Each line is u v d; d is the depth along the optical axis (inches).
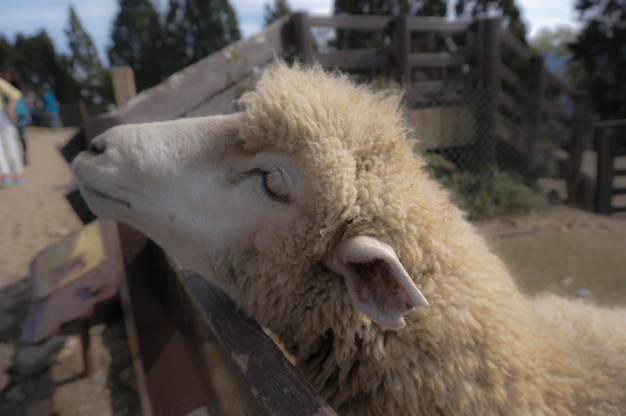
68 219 59.5
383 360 11.5
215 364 12.3
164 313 21.9
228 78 33.0
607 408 12.3
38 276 31.9
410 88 46.2
